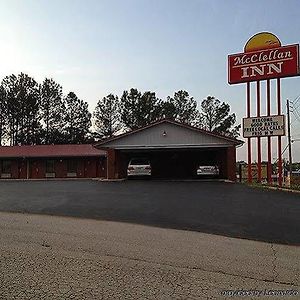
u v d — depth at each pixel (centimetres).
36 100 5022
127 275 622
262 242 820
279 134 2073
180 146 2478
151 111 5322
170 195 1523
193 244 797
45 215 1103
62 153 3641
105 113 5322
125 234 876
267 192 1642
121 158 2819
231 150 2433
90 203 1312
